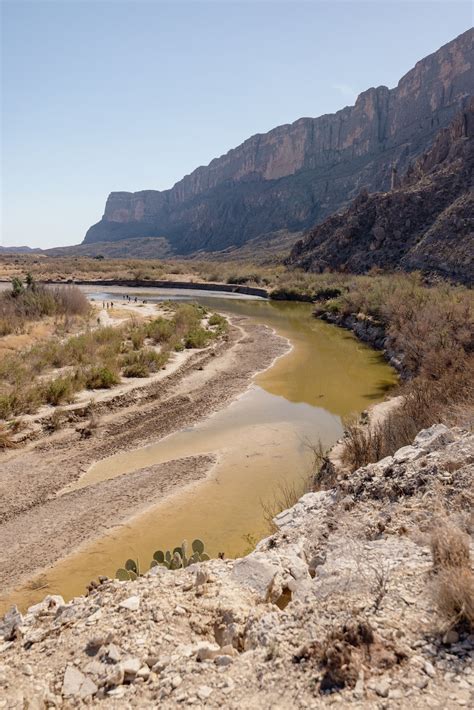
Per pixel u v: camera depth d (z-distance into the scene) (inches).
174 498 382.3
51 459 464.1
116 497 386.0
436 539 137.9
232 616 139.1
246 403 639.1
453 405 340.8
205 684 109.5
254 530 328.8
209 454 470.9
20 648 146.1
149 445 504.4
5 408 523.5
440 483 192.9
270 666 110.3
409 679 97.5
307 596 137.1
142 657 126.9
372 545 163.6
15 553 313.7
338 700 95.5
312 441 497.7
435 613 115.6
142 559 302.0
